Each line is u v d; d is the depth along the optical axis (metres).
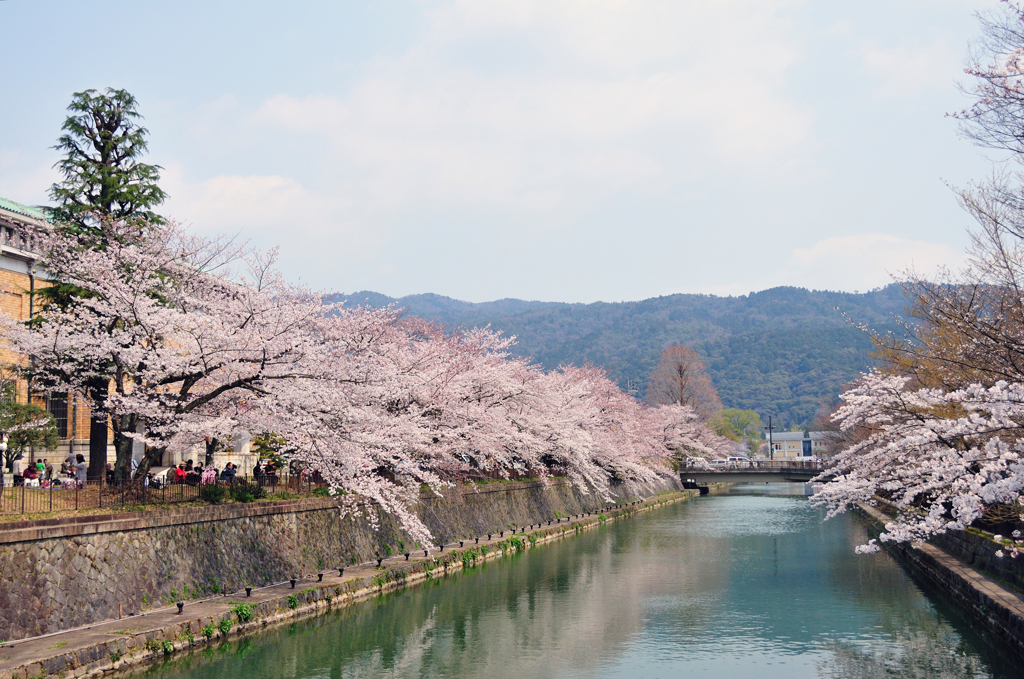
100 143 24.59
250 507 21.95
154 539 18.48
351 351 24.67
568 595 26.66
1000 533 25.12
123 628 15.90
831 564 33.84
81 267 21.09
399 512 23.61
